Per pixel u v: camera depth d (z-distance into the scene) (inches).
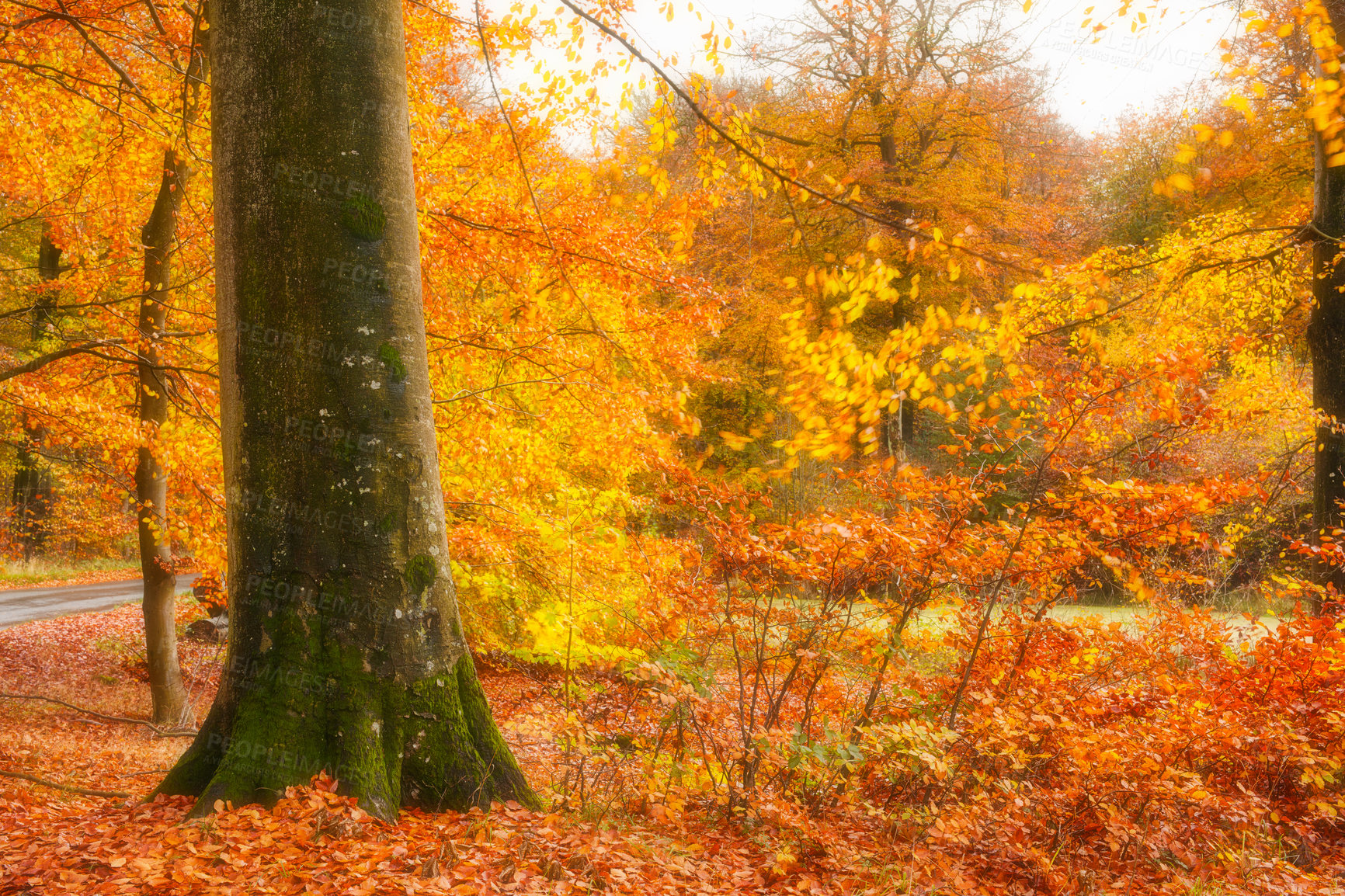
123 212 354.3
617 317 326.6
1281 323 419.8
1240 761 203.9
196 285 354.0
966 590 214.1
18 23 260.1
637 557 236.4
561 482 339.9
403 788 140.7
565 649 241.4
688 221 276.7
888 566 190.1
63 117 315.9
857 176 695.1
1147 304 366.9
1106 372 194.2
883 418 754.8
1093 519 191.0
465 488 341.7
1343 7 257.1
